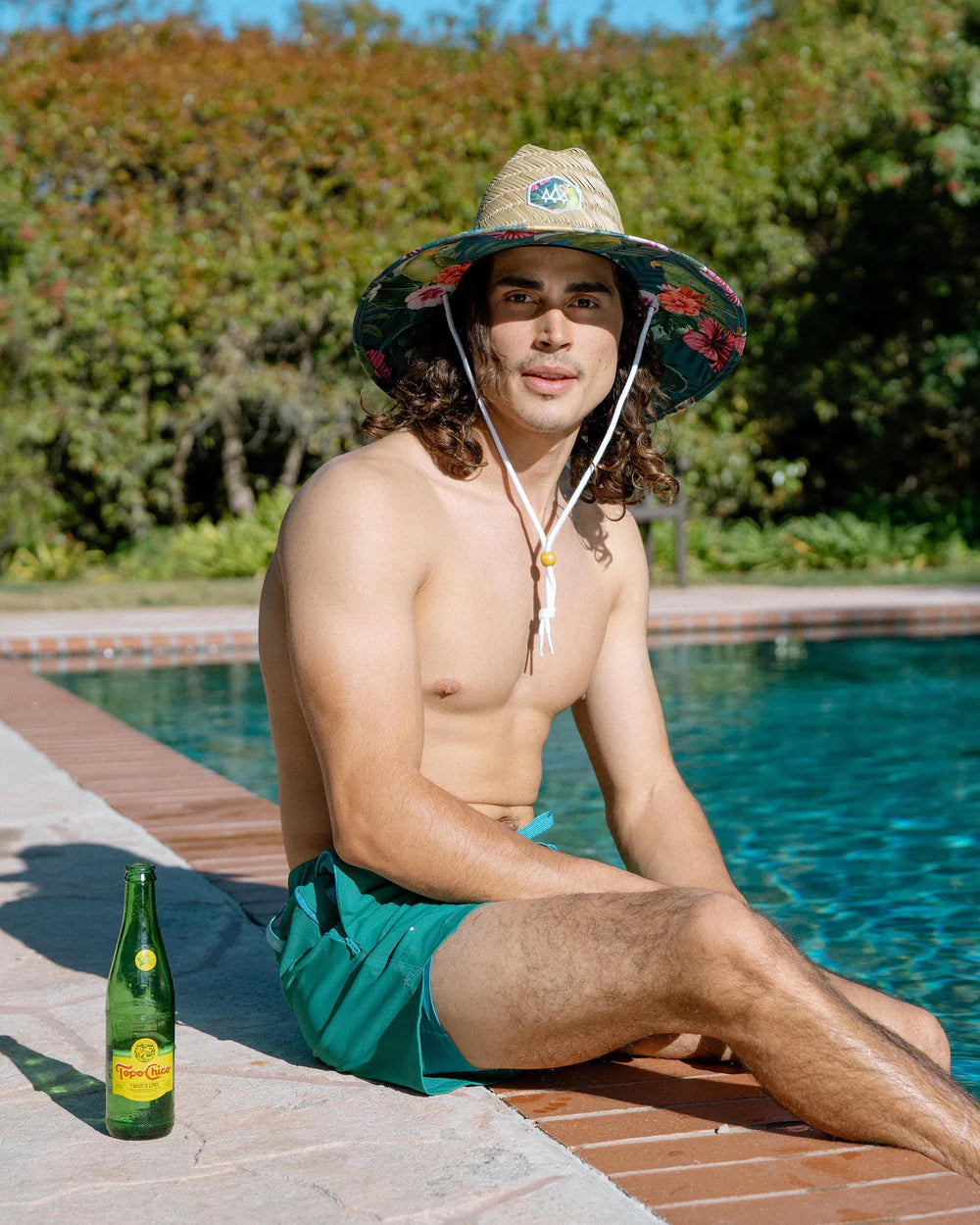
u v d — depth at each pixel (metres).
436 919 2.16
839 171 17.31
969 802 5.10
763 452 18.22
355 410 16.19
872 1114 1.89
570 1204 1.76
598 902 2.00
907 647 9.84
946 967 3.30
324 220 15.90
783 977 1.86
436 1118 2.06
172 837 4.00
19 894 3.38
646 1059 2.36
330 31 17.88
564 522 2.54
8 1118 2.07
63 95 15.71
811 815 4.90
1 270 15.61
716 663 9.05
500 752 2.41
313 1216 1.74
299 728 2.42
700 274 2.49
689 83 17.22
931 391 16.97
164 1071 2.00
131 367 15.48
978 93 16.03
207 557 15.67
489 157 16.53
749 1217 1.72
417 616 2.29
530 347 2.30
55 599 12.90
